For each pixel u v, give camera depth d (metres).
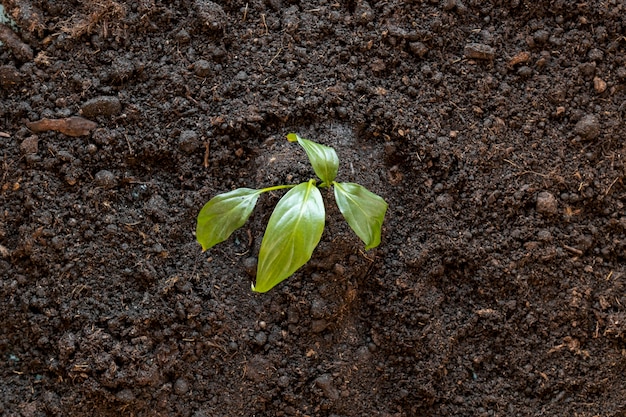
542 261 0.67
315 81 0.68
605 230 0.68
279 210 0.62
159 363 0.66
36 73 0.67
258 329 0.66
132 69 0.67
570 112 0.68
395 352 0.67
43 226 0.66
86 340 0.65
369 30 0.68
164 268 0.66
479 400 0.67
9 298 0.66
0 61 0.66
